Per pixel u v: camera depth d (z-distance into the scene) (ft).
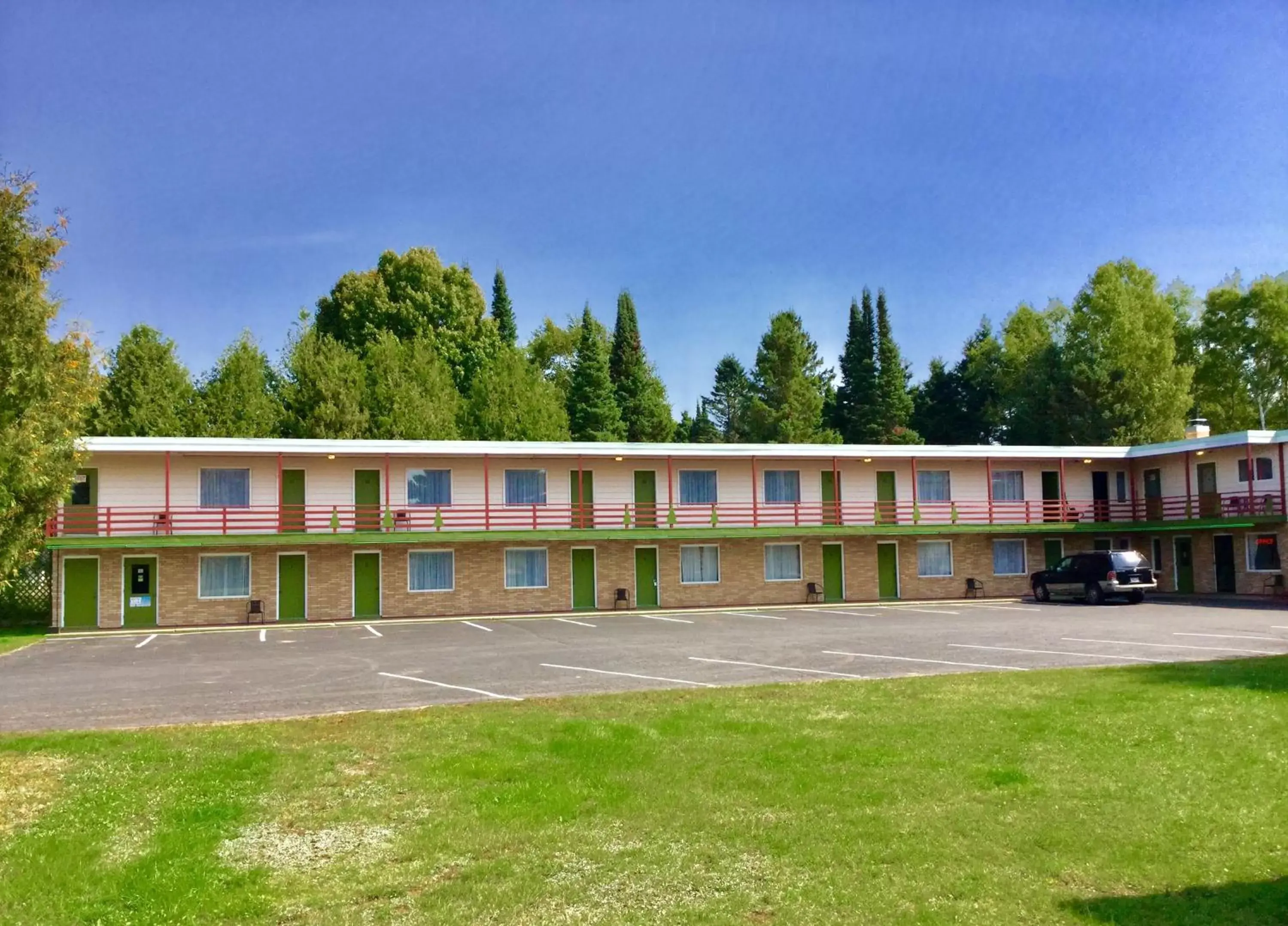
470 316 210.38
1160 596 127.85
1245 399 204.03
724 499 130.21
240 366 163.53
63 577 103.81
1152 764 33.27
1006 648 69.87
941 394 247.70
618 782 32.14
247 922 21.74
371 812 29.25
